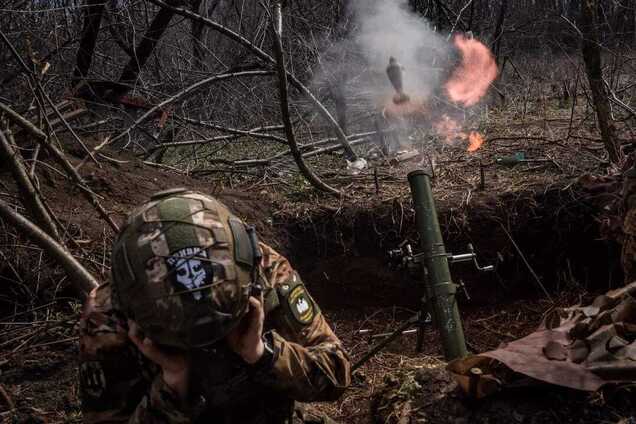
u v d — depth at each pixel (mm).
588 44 3992
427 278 2531
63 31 5848
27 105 4250
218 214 1539
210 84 5391
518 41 8078
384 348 3508
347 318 3916
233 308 1475
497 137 4797
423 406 2244
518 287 3920
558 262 3881
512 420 2039
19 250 3398
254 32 6660
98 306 1677
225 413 1702
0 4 4867
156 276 1436
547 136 4902
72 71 5609
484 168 4375
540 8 7816
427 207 2590
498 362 2154
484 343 3562
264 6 3947
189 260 1444
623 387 2029
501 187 4008
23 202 3021
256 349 1606
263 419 1748
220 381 1615
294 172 4734
